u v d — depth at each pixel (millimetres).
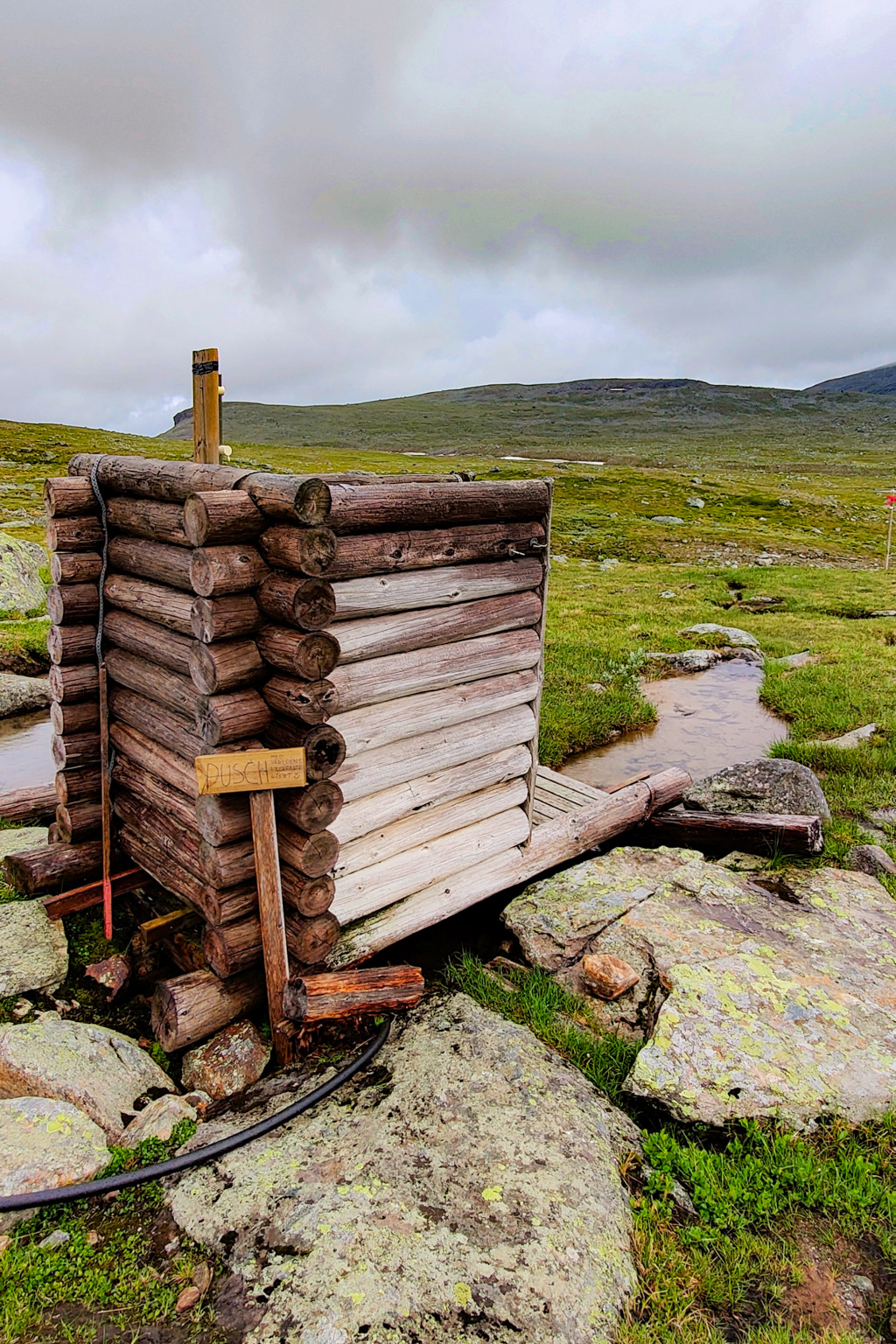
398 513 2422
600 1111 2105
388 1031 2389
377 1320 1543
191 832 2602
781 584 11945
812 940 2773
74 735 3061
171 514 2484
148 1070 2256
